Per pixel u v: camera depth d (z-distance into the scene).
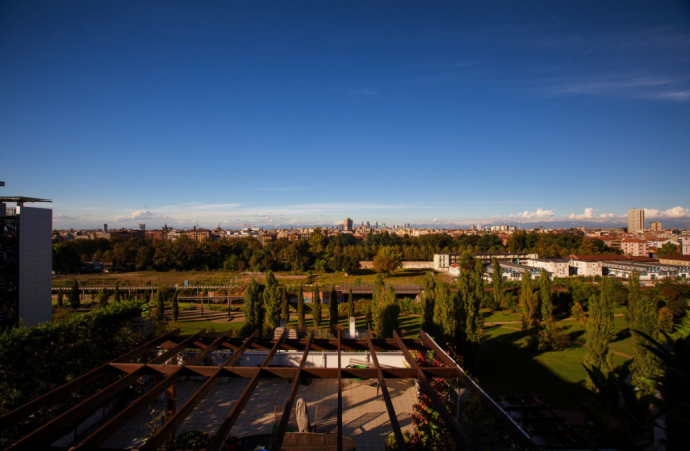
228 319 48.91
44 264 26.09
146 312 16.06
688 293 47.56
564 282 67.06
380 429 10.96
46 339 11.41
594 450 2.78
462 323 24.38
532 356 32.75
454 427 6.67
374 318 35.88
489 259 105.25
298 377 8.29
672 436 2.55
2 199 24.56
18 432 10.18
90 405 6.95
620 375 2.82
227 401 12.41
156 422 10.82
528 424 14.12
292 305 59.47
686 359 2.58
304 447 9.47
